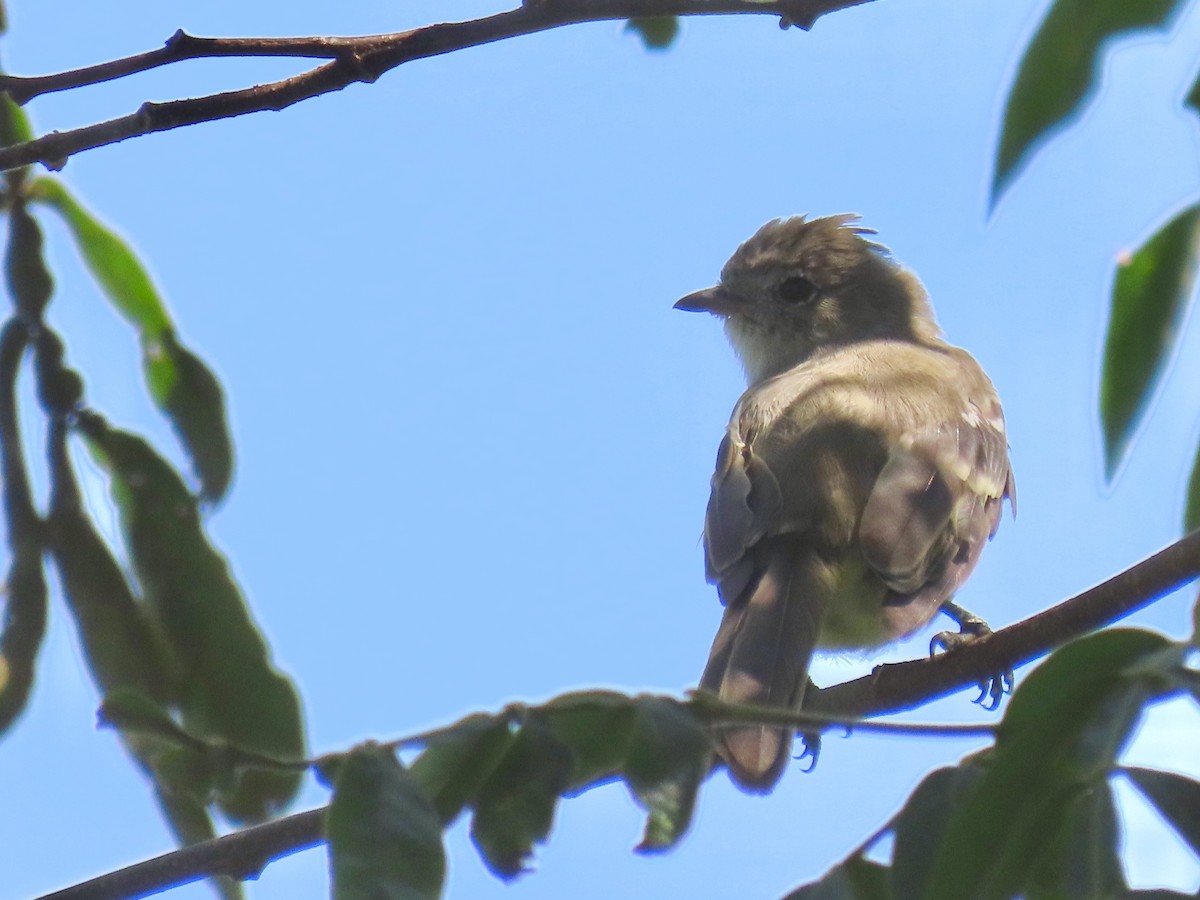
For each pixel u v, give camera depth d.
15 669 7.59
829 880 6.04
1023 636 8.79
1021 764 5.43
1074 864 5.50
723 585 10.95
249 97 7.21
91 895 7.20
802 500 11.30
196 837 7.59
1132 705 5.39
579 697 5.52
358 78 7.23
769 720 5.52
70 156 7.26
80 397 7.93
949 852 5.50
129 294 8.14
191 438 8.15
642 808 5.14
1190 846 5.31
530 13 7.27
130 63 7.08
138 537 7.89
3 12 8.19
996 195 6.05
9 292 7.91
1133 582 8.00
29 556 7.75
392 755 5.30
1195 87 6.12
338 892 5.02
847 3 7.52
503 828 5.35
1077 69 5.95
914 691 9.16
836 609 11.48
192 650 7.84
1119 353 6.61
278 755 7.83
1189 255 6.50
